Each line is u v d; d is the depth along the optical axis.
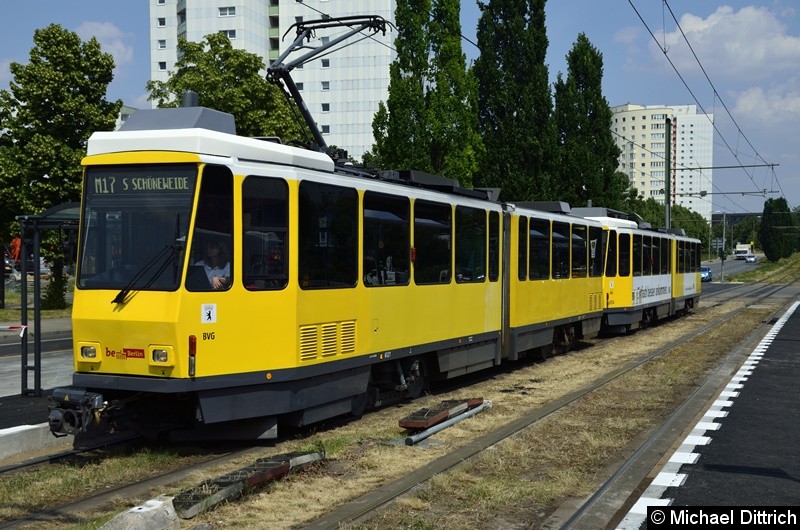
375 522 6.04
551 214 17.17
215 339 8.36
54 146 27.42
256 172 8.80
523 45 34.81
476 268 13.67
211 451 8.83
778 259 115.88
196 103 10.11
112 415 8.32
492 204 14.33
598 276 20.70
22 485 7.13
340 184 9.92
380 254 10.79
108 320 8.34
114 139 8.70
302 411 9.34
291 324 8.99
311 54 13.52
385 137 29.55
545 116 35.06
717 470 7.87
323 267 9.58
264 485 7.04
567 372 15.51
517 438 9.12
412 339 11.58
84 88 28.48
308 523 6.14
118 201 8.60
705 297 45.28
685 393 12.58
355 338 10.18
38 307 11.61
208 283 8.34
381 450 8.65
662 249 27.06
